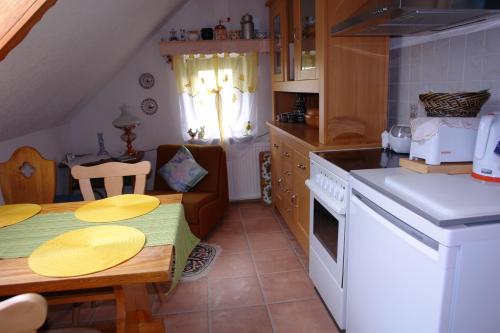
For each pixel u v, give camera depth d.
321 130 2.20
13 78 1.76
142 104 3.77
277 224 3.36
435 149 1.45
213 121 3.76
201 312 2.09
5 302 0.72
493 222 0.98
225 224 3.40
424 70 2.00
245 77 3.71
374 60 2.14
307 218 2.39
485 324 1.05
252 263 2.63
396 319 1.25
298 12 2.56
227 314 2.06
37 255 1.19
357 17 1.64
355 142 2.22
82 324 2.02
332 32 1.97
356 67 2.13
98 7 1.73
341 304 1.76
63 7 1.46
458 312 1.02
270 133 3.65
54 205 1.72
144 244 1.24
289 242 2.97
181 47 3.47
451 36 1.77
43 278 1.05
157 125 3.83
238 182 3.97
